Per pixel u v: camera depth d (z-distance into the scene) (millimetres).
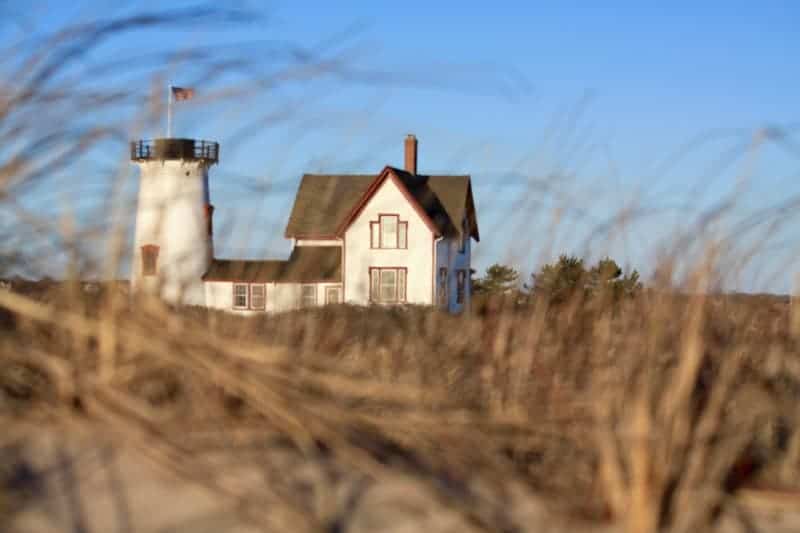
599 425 4160
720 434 4547
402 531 3467
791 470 4668
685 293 4887
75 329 3527
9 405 3688
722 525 3977
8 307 3758
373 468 3727
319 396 4023
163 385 4332
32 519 3314
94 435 3865
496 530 3543
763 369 5637
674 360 4793
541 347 5809
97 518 3352
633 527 3730
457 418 4262
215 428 4141
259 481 3695
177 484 3672
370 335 6570
